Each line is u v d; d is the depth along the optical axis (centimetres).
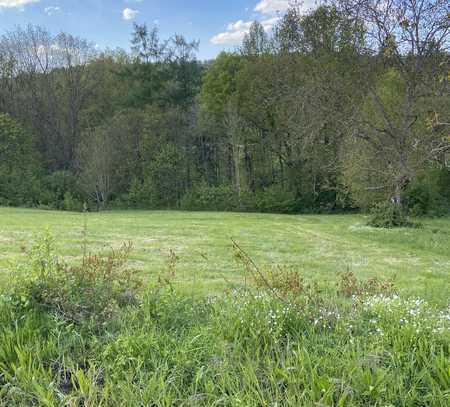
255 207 3178
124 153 3309
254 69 3122
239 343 301
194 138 3562
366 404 243
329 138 2541
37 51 3747
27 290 356
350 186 2097
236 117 3197
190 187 3475
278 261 937
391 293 451
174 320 349
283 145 3347
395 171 1805
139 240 1219
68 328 319
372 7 1706
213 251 1029
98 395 251
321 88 2061
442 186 2498
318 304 368
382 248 1191
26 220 1697
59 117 3712
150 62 3725
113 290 384
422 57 1684
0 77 3566
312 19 2398
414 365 279
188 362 283
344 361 274
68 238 1190
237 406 234
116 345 297
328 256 1032
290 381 254
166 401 242
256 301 368
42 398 242
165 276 689
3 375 274
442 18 1580
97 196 3145
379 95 1945
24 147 3281
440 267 905
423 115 1692
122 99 3728
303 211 3152
